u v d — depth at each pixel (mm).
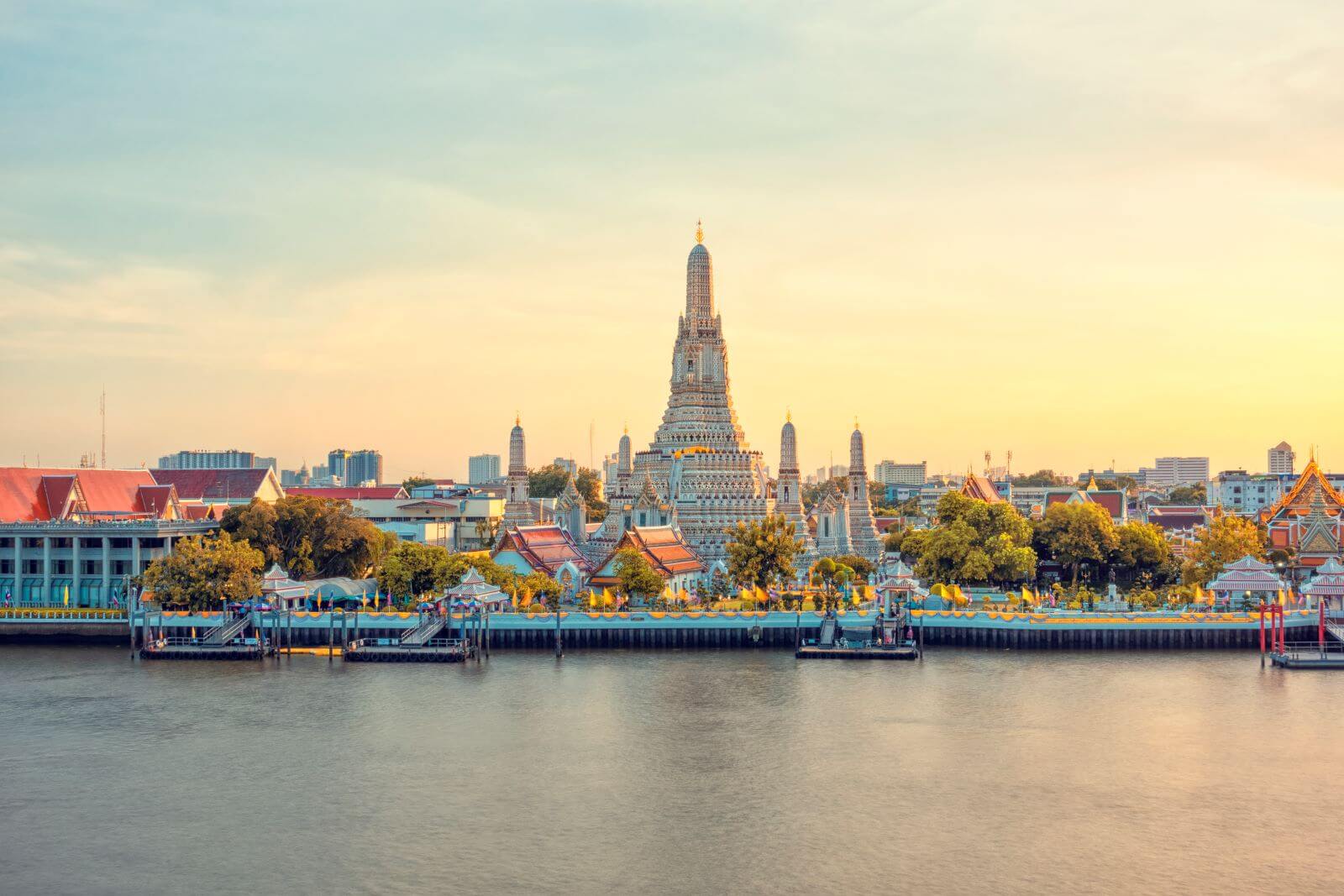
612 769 134875
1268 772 132250
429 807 122688
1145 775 131375
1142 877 104812
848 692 171750
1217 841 112688
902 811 120812
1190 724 151375
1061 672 184875
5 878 105625
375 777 132375
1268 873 105312
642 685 177375
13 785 129875
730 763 136750
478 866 107688
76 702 167375
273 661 199250
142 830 116688
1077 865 107375
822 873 105812
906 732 148875
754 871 106500
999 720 154500
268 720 156625
